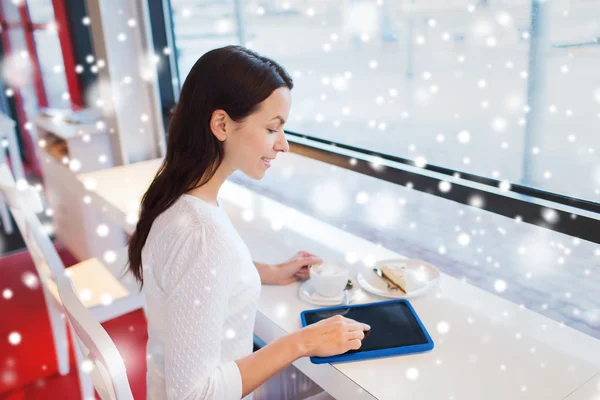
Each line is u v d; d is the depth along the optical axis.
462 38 1.55
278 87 1.00
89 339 0.96
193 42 2.49
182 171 1.00
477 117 1.56
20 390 2.00
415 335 1.10
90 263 2.03
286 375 1.64
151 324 1.05
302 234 1.66
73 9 3.10
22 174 3.62
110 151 2.68
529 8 1.36
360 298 1.29
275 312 1.23
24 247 3.37
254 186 2.45
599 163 1.29
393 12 1.73
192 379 0.90
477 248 1.64
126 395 0.95
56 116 2.90
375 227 1.97
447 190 1.47
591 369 1.02
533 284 1.51
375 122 1.89
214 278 0.93
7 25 4.36
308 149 1.95
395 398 0.94
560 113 1.35
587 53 1.26
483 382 0.98
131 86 2.47
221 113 0.98
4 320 2.49
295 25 2.08
